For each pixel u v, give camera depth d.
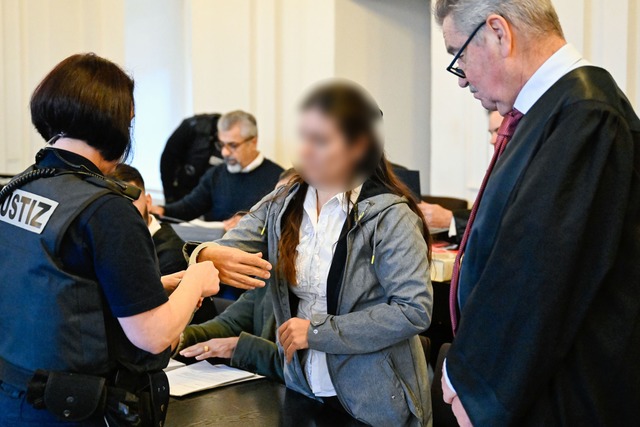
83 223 1.41
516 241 1.32
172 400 1.94
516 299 1.32
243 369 2.24
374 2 5.25
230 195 4.72
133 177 2.73
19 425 1.43
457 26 1.48
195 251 1.83
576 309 1.32
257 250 1.99
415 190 3.49
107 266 1.40
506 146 1.45
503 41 1.43
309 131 1.67
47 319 1.41
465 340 1.37
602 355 1.34
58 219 1.41
